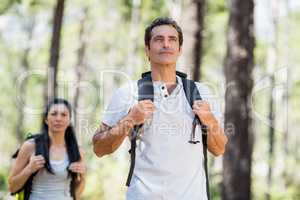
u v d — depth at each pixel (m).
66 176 11.74
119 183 35.19
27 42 70.19
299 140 71.06
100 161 36.50
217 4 46.72
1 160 80.50
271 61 53.56
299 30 65.56
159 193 7.43
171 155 7.47
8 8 35.56
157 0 48.81
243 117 24.20
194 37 24.31
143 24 51.69
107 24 63.19
